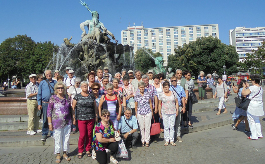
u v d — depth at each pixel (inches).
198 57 2095.2
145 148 239.0
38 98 246.1
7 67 2059.5
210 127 323.3
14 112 360.2
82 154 219.6
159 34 5024.6
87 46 633.0
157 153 222.1
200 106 469.7
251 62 1726.1
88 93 217.0
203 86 539.5
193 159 203.6
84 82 214.4
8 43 2121.1
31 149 235.6
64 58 664.4
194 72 2192.4
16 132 285.3
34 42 2256.4
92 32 661.3
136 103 248.7
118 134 199.6
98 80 296.8
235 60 2053.4
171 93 250.1
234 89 314.0
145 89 249.1
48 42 2167.8
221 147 236.2
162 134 283.4
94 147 202.4
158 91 285.3
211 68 2069.4
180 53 2253.9
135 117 239.0
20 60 2113.7
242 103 271.4
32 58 2062.0
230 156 209.5
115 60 685.9
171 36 4995.1
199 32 4982.8
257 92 262.2
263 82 1542.8
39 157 212.8
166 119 247.4
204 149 230.8
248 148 231.6
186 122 301.0
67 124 209.2
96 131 194.9
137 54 2625.5
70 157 213.8
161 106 258.5
